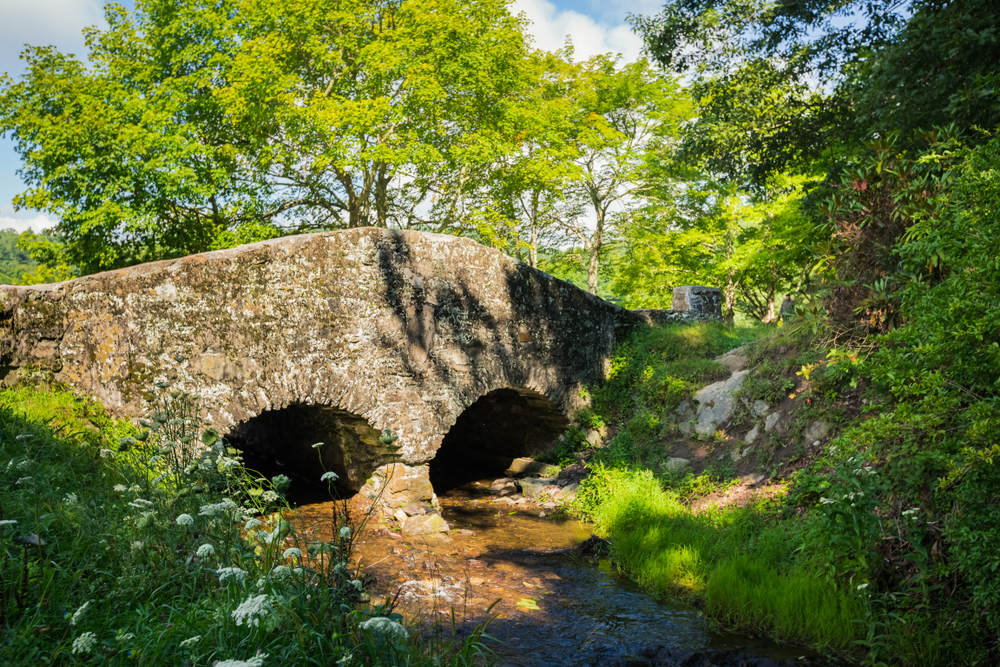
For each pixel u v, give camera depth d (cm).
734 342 1188
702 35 1173
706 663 505
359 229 863
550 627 570
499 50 1636
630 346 1173
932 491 531
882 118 921
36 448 498
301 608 279
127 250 1529
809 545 621
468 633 540
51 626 245
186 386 727
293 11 1471
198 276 744
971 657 444
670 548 717
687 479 883
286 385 797
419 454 904
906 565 534
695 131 1243
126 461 472
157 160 1387
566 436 1130
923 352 407
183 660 237
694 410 997
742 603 582
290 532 343
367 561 718
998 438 368
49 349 678
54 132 1370
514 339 1021
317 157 1481
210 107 1537
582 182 2309
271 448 1241
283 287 800
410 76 1472
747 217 2156
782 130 1197
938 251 410
